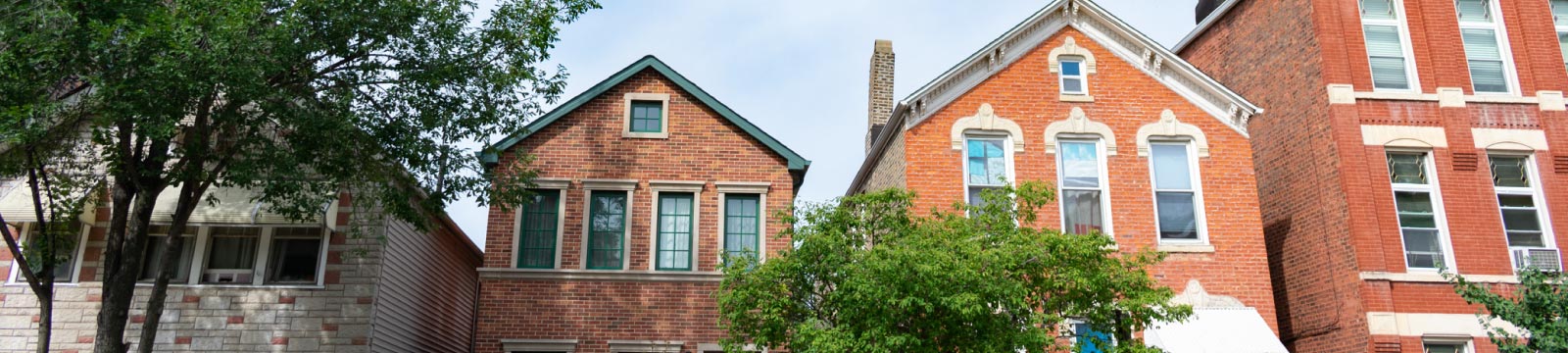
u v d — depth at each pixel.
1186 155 19.56
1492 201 18.94
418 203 16.97
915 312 13.64
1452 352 17.98
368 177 15.88
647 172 19.23
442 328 22.08
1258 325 17.77
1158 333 17.50
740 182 19.22
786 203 19.20
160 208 16.97
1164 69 19.83
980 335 13.62
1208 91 19.75
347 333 17.08
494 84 15.98
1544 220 19.05
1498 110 19.58
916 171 18.66
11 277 17.17
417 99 15.60
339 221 17.73
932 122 19.02
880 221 15.20
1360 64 19.41
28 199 17.02
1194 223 19.09
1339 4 19.70
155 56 12.56
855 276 13.40
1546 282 16.56
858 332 13.78
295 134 14.78
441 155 15.82
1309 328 19.31
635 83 19.83
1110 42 19.92
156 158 14.53
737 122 19.55
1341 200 18.53
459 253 23.56
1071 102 19.45
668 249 18.94
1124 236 18.70
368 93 15.84
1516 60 20.00
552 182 18.92
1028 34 19.77
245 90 13.28
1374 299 17.77
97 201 16.78
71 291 17.17
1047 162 19.00
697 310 18.42
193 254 17.42
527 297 18.20
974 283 13.34
